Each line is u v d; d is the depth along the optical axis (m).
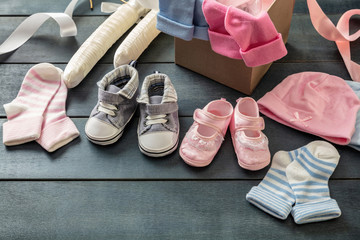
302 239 1.06
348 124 1.23
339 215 1.08
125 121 1.28
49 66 1.43
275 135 1.29
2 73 1.49
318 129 1.24
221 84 1.45
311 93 1.32
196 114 1.23
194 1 1.19
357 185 1.16
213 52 1.34
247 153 1.17
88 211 1.12
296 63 1.50
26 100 1.37
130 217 1.11
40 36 1.63
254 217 1.10
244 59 1.17
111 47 1.59
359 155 1.23
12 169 1.22
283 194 1.13
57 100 1.38
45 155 1.25
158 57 1.55
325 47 1.56
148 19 1.53
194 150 1.18
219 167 1.22
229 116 1.23
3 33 1.64
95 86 1.45
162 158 1.24
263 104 1.31
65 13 1.61
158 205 1.13
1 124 1.34
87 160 1.24
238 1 1.23
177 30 1.28
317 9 1.45
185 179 1.19
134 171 1.21
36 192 1.17
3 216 1.12
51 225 1.10
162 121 1.22
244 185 1.17
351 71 1.43
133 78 1.25
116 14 1.57
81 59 1.42
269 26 1.12
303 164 1.18
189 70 1.50
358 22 1.66
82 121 1.34
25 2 1.76
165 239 1.07
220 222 1.10
